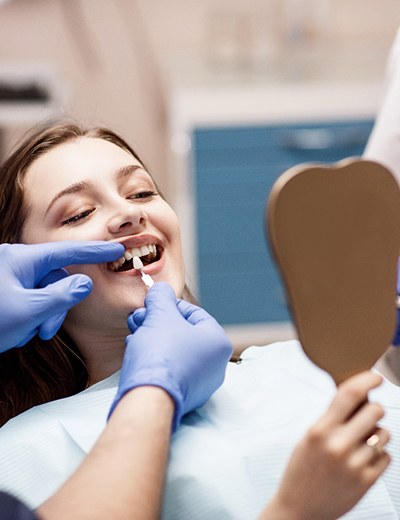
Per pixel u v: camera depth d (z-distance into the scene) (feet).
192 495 3.28
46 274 3.91
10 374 4.41
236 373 4.09
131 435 2.72
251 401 3.87
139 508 2.50
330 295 2.45
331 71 11.09
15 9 10.75
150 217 4.17
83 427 3.67
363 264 2.49
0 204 4.31
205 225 9.86
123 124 11.16
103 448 2.70
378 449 2.46
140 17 10.95
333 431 2.41
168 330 3.29
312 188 2.39
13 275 3.74
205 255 9.91
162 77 11.09
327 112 9.69
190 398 3.29
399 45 6.31
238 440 3.55
